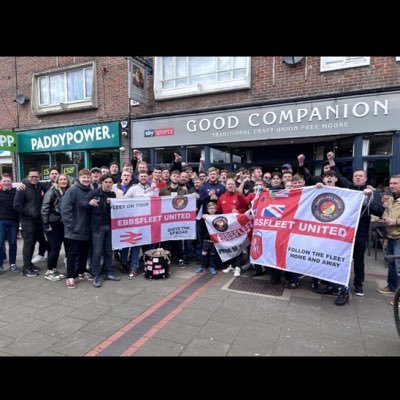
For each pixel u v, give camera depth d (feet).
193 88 29.73
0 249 18.24
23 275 17.88
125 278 17.29
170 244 20.36
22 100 39.14
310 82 25.23
